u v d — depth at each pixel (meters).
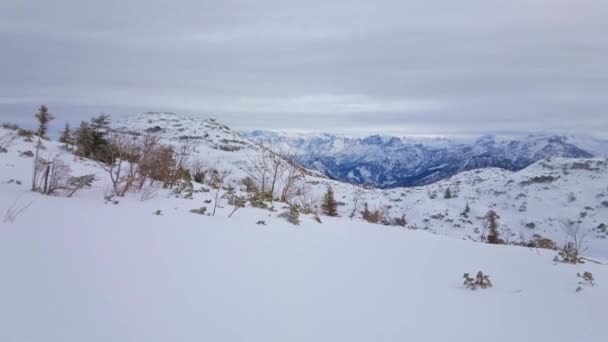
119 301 3.16
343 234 8.34
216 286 3.88
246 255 5.32
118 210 7.20
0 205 6.18
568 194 89.56
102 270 3.83
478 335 3.40
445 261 6.61
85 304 3.01
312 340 2.94
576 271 6.37
